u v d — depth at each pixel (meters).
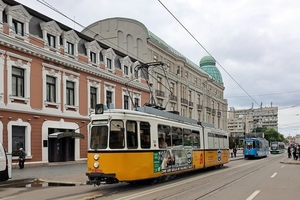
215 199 10.23
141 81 39.53
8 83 22.55
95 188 13.66
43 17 26.12
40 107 25.23
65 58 27.45
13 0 23.25
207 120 62.91
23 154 22.16
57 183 15.78
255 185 13.81
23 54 23.78
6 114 22.33
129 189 12.98
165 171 15.05
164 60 45.97
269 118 137.62
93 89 31.73
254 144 44.22
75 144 28.67
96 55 31.95
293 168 23.89
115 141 12.78
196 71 57.16
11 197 11.76
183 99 50.59
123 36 43.16
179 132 17.28
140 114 13.80
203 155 20.86
